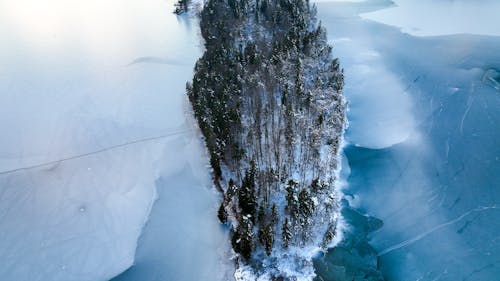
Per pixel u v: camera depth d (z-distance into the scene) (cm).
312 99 6725
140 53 9594
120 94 7794
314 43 8394
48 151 6219
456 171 5938
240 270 4459
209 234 4922
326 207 4931
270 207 5009
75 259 4600
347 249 4781
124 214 5178
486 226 5066
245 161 5725
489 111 7144
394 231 5059
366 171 6019
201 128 6531
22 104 7369
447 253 4766
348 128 6975
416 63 8944
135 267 4538
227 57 7875
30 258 4603
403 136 6725
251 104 6650
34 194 5441
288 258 4559
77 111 7200
